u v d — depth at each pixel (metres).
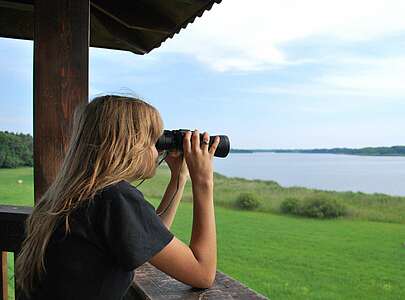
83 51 1.70
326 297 8.71
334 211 16.28
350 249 11.95
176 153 1.22
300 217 16.62
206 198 1.04
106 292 0.86
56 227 0.89
